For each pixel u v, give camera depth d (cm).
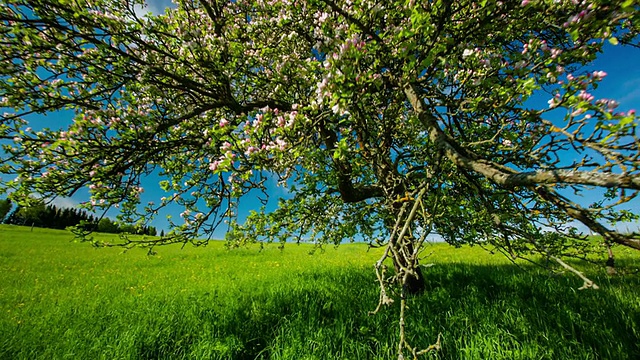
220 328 474
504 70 247
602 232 146
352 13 270
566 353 339
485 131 359
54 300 764
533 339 367
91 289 924
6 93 345
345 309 507
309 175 553
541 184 152
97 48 356
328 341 407
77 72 407
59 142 338
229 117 529
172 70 449
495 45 345
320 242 714
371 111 350
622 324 397
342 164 443
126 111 399
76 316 585
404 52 214
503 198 366
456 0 217
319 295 593
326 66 219
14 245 2466
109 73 379
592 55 224
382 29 283
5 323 559
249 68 498
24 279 1150
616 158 144
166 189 436
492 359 344
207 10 507
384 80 299
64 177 375
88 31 370
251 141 282
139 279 1112
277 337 427
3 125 362
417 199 225
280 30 456
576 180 130
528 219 339
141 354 416
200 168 538
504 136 268
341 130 346
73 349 432
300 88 455
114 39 352
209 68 397
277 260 1541
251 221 562
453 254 1390
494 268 813
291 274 924
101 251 2316
